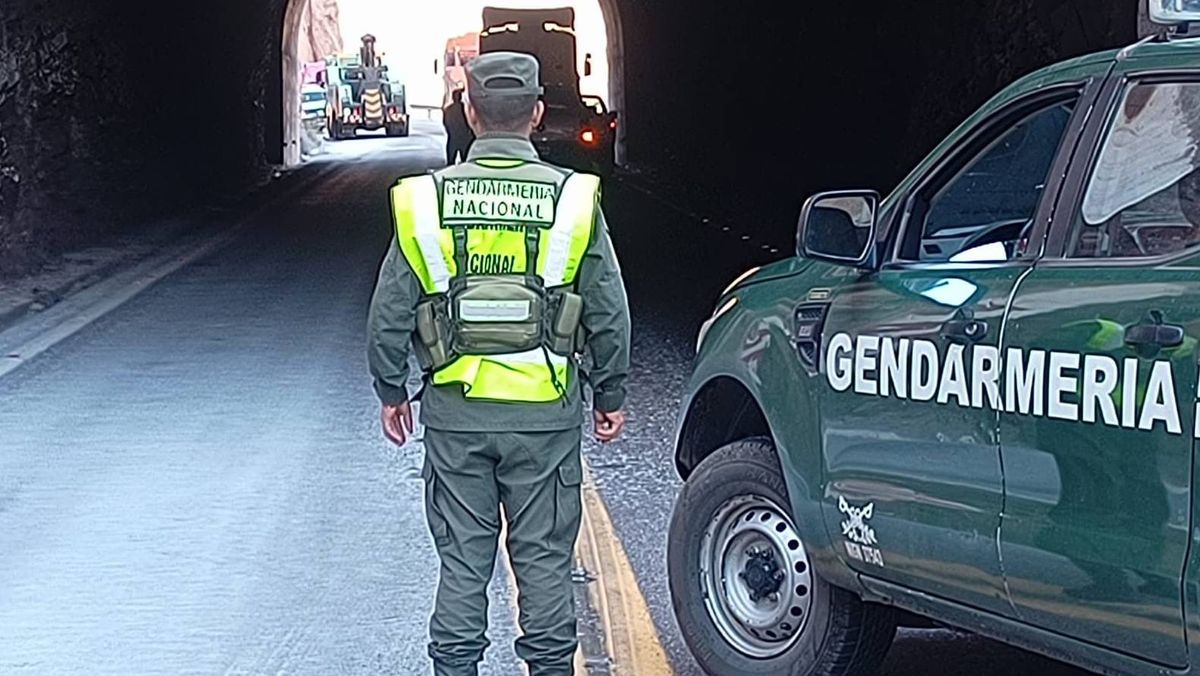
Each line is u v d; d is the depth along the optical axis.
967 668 5.76
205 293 16.61
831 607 5.06
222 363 12.25
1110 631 3.86
